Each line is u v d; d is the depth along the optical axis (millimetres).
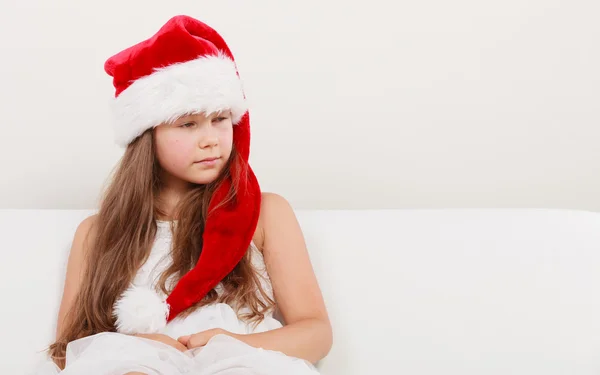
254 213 1228
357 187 1803
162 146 1196
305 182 1787
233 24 1739
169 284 1213
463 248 1319
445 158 1813
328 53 1766
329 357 1238
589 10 1799
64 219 1381
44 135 1725
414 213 1399
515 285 1270
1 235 1343
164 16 1729
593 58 1811
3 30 1700
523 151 1825
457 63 1792
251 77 1749
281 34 1752
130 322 1096
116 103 1210
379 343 1244
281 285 1227
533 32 1798
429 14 1776
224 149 1187
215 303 1185
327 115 1777
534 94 1812
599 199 1850
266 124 1762
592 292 1250
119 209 1243
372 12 1769
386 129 1794
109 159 1733
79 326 1189
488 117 1811
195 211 1243
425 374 1214
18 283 1292
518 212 1396
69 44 1714
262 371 938
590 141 1832
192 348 1035
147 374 923
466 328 1241
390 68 1782
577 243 1312
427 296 1274
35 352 1232
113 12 1718
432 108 1799
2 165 1724
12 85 1711
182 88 1138
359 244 1340
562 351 1202
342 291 1294
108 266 1220
